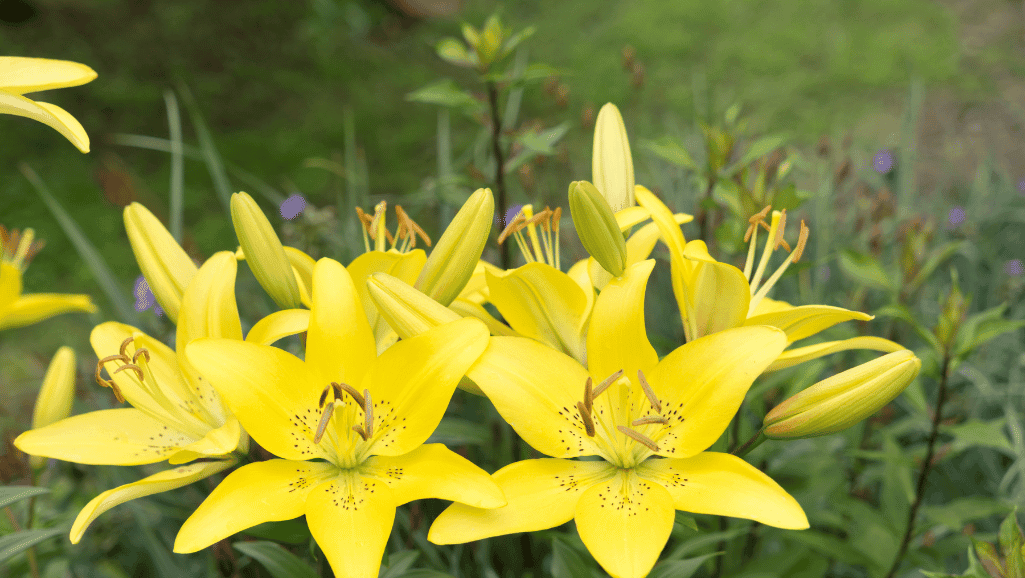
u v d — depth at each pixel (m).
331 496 0.87
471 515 0.87
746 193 1.16
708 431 0.89
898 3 5.25
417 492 0.86
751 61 4.62
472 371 0.89
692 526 0.89
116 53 4.59
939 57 4.50
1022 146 3.42
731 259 1.23
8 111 0.90
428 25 5.36
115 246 3.21
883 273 1.23
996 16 4.95
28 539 0.97
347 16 5.15
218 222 3.38
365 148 3.98
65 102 4.18
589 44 4.93
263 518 0.86
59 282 3.01
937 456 1.26
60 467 1.33
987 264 2.16
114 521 1.35
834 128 3.68
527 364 0.90
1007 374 1.87
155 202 1.75
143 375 0.94
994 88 4.10
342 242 1.60
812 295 1.79
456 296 0.92
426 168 3.82
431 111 4.31
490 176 1.58
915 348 1.68
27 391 2.07
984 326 1.17
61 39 4.63
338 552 0.85
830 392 0.89
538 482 0.89
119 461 0.92
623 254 0.91
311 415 0.89
